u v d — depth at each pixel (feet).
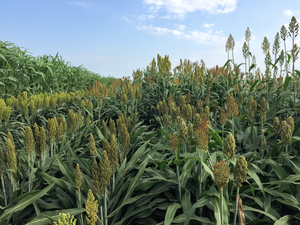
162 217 9.41
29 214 8.72
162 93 23.62
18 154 11.44
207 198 7.44
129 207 8.53
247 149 12.36
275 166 8.95
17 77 28.09
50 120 10.29
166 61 23.68
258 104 17.20
